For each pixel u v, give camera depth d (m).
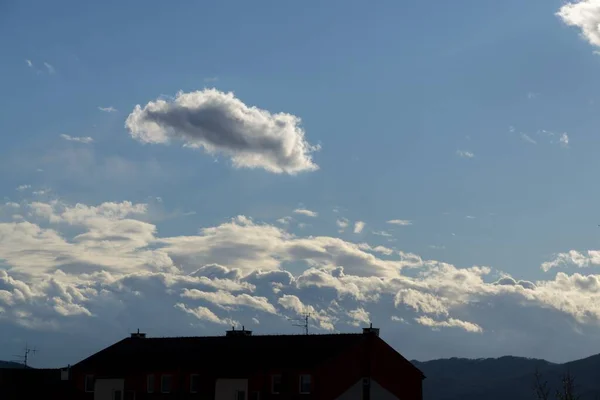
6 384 105.44
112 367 100.75
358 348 91.62
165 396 95.38
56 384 105.44
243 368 91.50
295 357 90.38
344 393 89.12
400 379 94.31
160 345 105.06
